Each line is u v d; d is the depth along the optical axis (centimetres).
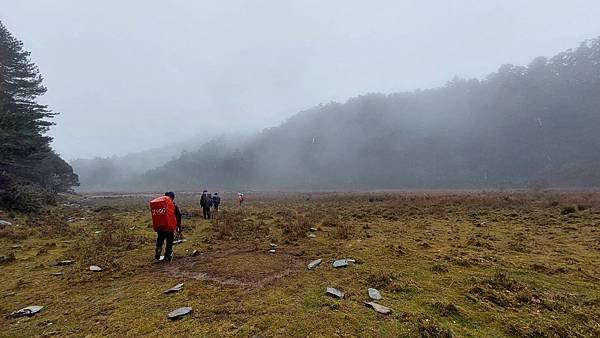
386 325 450
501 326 460
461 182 12081
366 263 746
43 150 3416
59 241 1139
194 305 530
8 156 2544
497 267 723
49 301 582
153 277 699
